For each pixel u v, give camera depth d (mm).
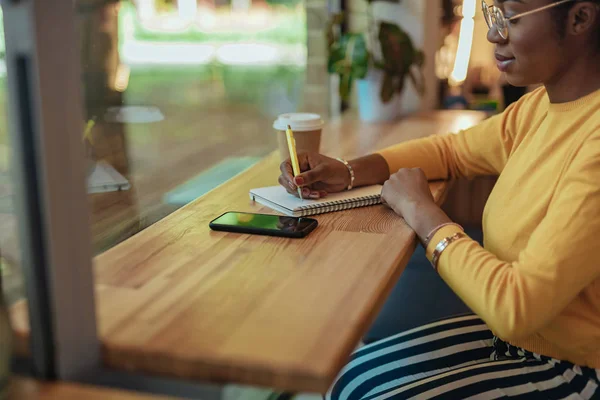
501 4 1094
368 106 2658
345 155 1976
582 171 991
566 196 993
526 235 1137
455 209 2447
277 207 1345
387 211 1331
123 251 1097
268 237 1166
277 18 4762
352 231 1199
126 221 1576
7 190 1372
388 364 1320
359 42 2604
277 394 1736
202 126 3793
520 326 985
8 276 966
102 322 833
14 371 808
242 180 1611
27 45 714
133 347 775
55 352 782
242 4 5180
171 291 927
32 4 703
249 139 3527
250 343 779
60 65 744
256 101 4617
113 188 1893
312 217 1291
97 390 767
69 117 758
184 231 1206
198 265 1028
